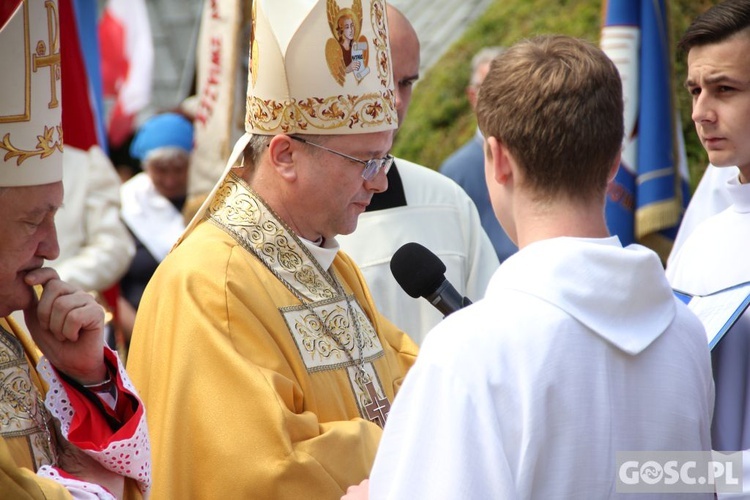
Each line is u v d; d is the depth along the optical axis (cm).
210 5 999
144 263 1295
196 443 564
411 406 412
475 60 1323
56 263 1070
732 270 609
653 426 421
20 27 452
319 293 626
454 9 1789
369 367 635
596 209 436
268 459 551
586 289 416
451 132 1535
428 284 544
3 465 411
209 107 1003
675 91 973
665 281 439
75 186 1095
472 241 810
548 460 405
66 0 1066
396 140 1558
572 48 439
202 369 570
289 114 606
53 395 485
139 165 1880
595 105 427
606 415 411
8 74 454
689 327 445
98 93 1231
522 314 411
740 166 616
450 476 393
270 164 618
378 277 776
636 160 969
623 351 419
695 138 1099
